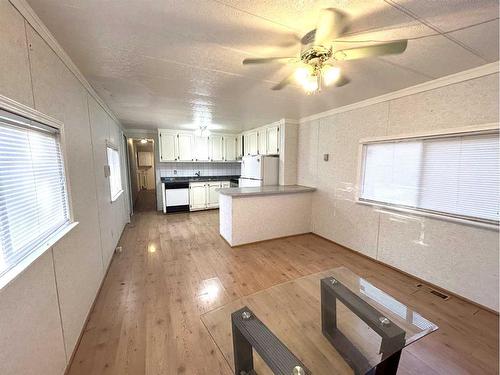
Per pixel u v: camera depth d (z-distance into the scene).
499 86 1.86
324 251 3.38
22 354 1.02
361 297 1.84
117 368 1.46
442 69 2.01
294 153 4.36
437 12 1.24
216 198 6.15
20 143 1.12
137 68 1.97
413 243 2.57
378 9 1.21
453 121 2.15
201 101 3.05
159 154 5.57
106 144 3.05
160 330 1.79
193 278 2.60
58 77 1.57
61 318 1.42
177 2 1.16
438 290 2.34
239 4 1.18
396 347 1.33
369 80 2.27
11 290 0.97
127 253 3.30
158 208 6.02
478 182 2.04
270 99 2.97
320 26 1.32
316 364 1.37
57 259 1.40
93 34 1.46
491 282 1.98
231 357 1.42
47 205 1.37
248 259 3.11
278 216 3.82
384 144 2.84
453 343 1.67
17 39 1.10
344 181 3.42
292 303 1.92
